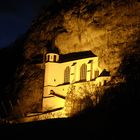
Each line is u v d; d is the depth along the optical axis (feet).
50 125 159.33
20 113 312.91
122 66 260.01
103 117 164.66
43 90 307.58
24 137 135.23
